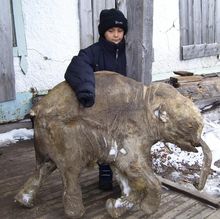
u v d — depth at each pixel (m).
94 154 2.38
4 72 4.27
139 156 2.34
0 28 4.16
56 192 2.91
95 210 2.66
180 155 3.91
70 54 4.91
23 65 4.47
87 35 5.05
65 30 4.81
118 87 2.40
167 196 2.90
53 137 2.38
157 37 5.96
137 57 3.30
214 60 7.18
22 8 4.38
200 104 5.83
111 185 2.96
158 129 2.36
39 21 4.54
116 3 5.26
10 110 4.42
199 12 6.61
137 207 2.67
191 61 6.68
